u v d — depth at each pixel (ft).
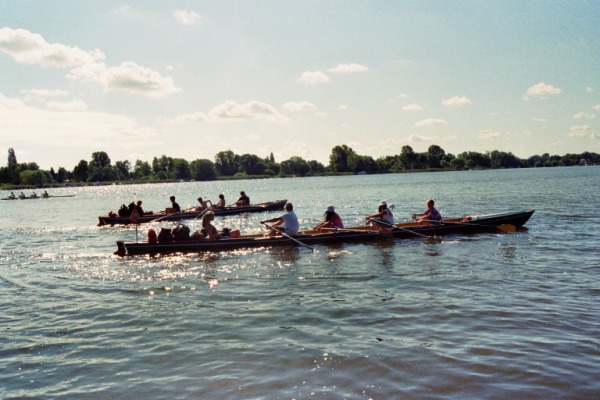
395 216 93.71
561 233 59.98
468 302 31.14
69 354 24.99
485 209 101.35
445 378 20.63
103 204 183.42
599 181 213.05
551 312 28.58
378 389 19.92
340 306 31.50
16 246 66.39
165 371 22.44
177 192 296.92
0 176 430.61
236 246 55.11
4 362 24.18
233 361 23.21
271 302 33.14
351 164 620.08
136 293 37.06
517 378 20.40
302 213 106.22
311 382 20.75
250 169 624.59
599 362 21.63
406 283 37.01
